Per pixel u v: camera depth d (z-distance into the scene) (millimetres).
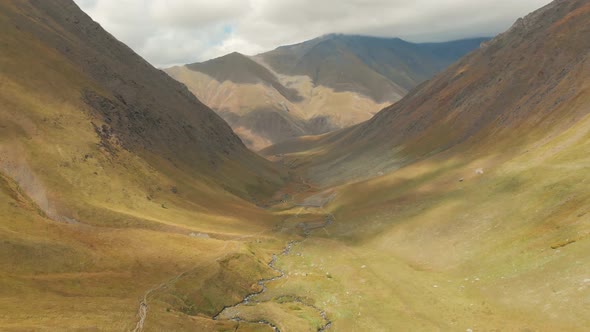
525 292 57656
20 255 67312
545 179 86000
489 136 148625
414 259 85438
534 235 70938
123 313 57875
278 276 88875
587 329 45625
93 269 72312
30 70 132750
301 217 141375
